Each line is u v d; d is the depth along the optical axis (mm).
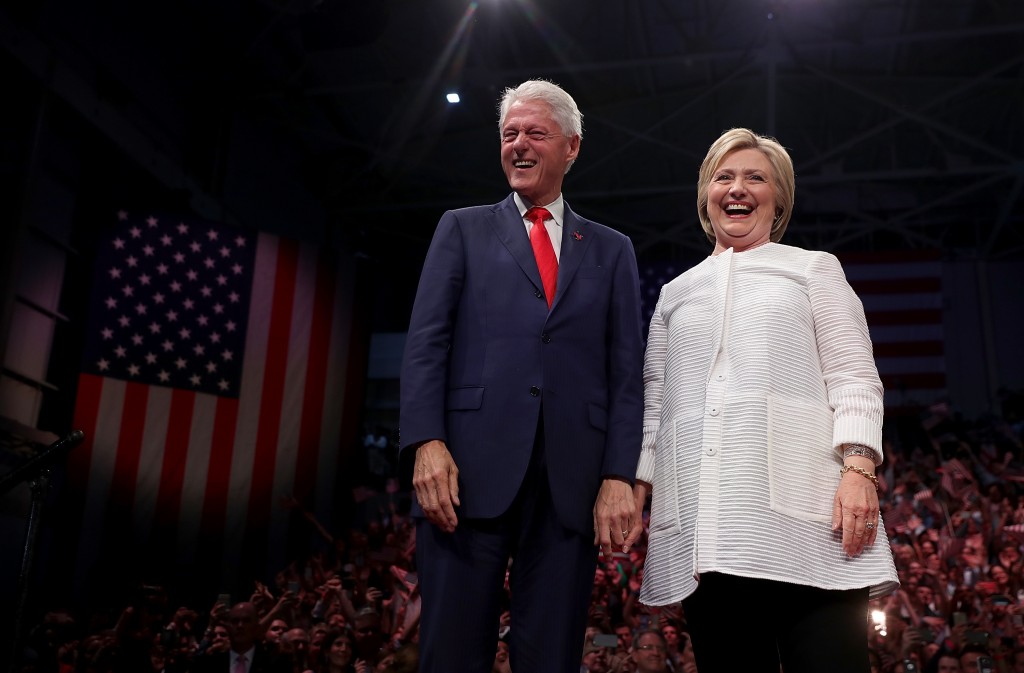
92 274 13078
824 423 2393
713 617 2402
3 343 11602
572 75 17922
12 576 11195
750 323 2479
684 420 2471
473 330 2559
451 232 2688
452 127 18875
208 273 13164
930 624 8406
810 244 21953
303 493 12812
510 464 2396
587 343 2574
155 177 14477
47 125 12508
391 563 10859
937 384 17344
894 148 19719
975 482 12734
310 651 7750
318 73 16969
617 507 2432
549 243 2680
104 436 12000
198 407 12547
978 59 17547
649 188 19922
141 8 14500
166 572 11758
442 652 2320
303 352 13391
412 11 15750
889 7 16188
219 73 16500
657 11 16297
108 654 8164
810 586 2232
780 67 17656
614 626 9172
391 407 20875
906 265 18109
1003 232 22438
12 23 11523
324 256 13992
